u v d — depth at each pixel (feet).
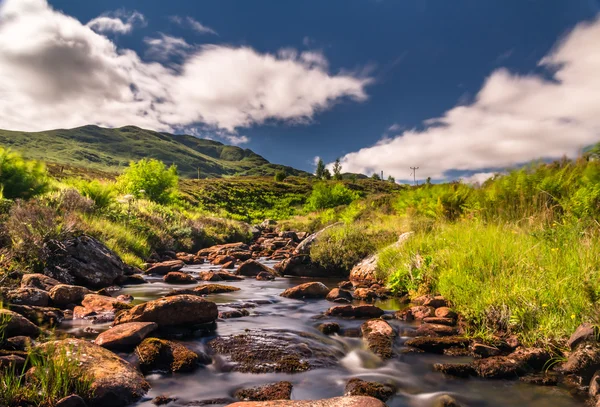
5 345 11.18
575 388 10.40
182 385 10.70
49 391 8.96
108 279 26.09
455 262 20.39
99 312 17.22
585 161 29.63
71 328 15.03
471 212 30.42
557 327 12.88
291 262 34.27
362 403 8.55
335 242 35.09
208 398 9.96
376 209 65.51
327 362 12.55
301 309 20.03
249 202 179.42
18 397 8.60
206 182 206.08
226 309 19.10
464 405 9.71
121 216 47.06
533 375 11.18
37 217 27.71
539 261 17.15
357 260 32.96
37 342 12.16
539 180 28.96
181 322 15.25
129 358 11.96
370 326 15.76
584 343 11.04
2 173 36.04
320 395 10.30
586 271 14.55
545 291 14.43
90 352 10.80
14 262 22.22
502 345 13.21
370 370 12.01
